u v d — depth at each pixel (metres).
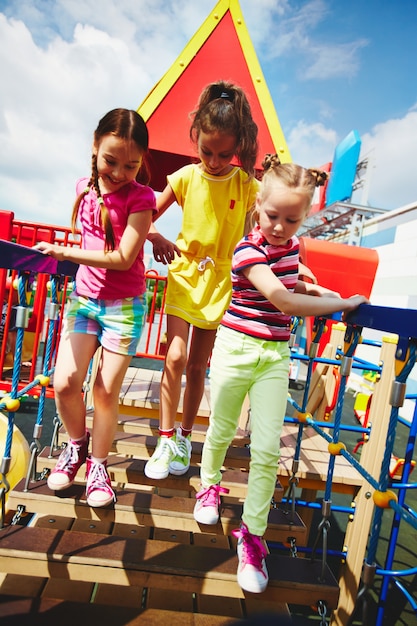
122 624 1.44
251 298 1.64
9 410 1.59
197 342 2.10
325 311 1.45
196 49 3.17
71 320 1.79
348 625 2.48
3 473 1.63
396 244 8.47
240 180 2.08
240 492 2.06
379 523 1.34
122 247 1.62
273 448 1.52
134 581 1.50
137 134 1.55
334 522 3.81
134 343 1.74
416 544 3.51
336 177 9.65
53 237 4.79
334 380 3.38
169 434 2.00
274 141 3.23
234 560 1.60
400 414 7.62
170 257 2.07
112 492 1.75
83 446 1.83
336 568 3.16
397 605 2.80
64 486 1.76
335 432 1.67
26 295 1.59
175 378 1.96
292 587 1.52
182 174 2.09
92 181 1.71
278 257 1.64
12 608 1.46
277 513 1.96
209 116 1.81
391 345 2.49
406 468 1.57
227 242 2.09
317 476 2.53
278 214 1.49
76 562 1.50
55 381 1.69
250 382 1.62
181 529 1.76
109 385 1.69
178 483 1.98
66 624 1.42
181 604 1.82
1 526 1.63
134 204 1.65
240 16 3.23
